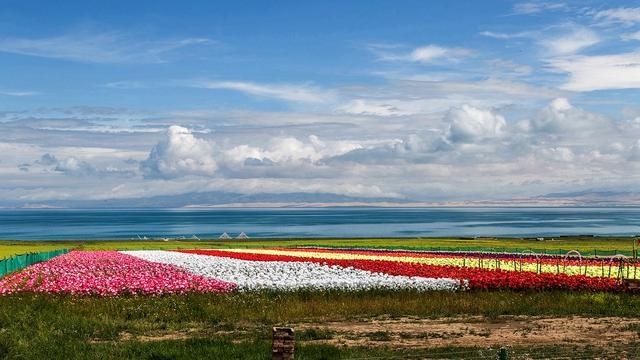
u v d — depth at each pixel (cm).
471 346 1869
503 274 3444
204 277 3522
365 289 2975
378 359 1659
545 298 2881
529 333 2103
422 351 1777
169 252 6359
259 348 1770
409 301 2691
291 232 19138
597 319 2400
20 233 19050
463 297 2853
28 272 4053
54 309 2441
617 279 3309
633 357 1742
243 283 3092
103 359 1658
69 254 5956
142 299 2723
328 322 2303
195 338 1920
